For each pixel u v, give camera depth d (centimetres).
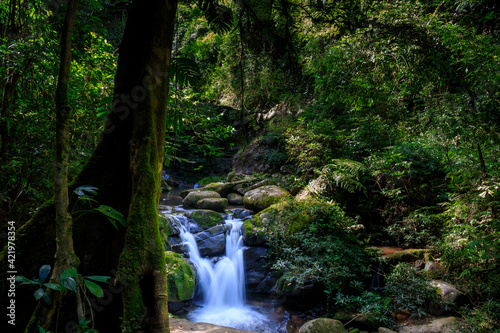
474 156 413
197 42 1005
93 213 183
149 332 145
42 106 311
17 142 296
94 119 319
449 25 420
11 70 285
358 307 422
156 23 187
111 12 215
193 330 300
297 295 462
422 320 382
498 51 380
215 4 250
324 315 439
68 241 145
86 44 326
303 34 538
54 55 296
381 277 482
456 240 428
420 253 498
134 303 145
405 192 594
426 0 584
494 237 343
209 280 508
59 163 145
